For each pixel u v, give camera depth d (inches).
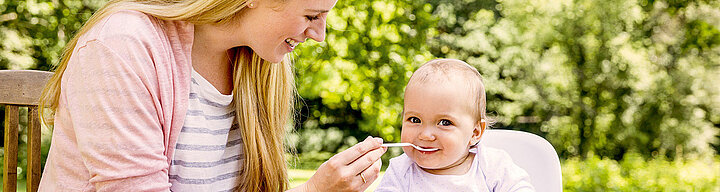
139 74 53.6
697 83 399.5
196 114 62.7
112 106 52.4
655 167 240.8
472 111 66.9
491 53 408.8
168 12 57.2
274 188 71.8
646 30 407.5
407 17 318.7
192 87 62.1
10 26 310.7
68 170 55.3
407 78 308.8
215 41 62.4
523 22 406.0
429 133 65.4
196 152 62.6
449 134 65.2
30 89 72.7
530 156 76.4
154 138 54.4
